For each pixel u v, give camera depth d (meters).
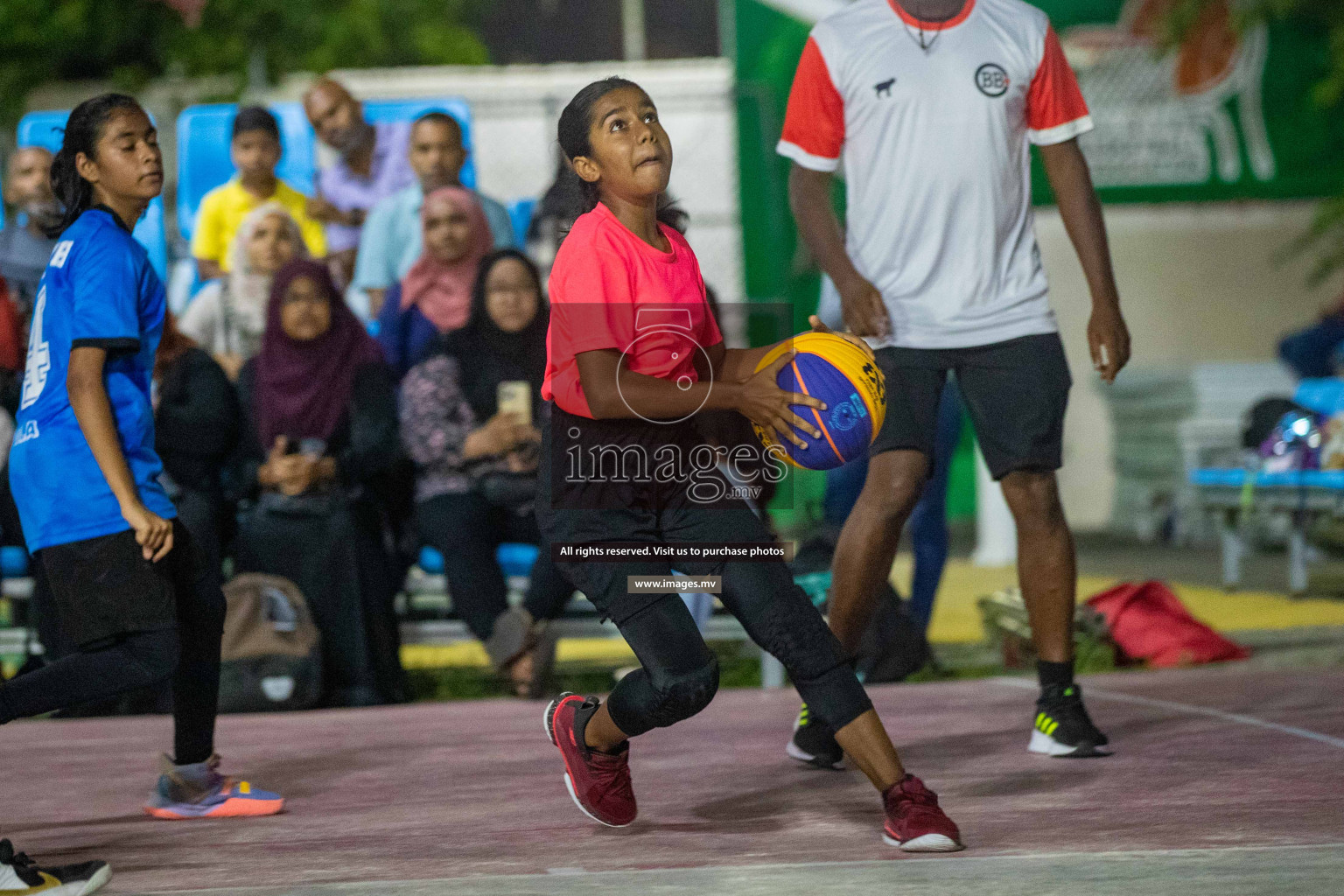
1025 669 20.52
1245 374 42.38
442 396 19.67
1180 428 41.81
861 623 13.20
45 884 8.95
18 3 43.56
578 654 24.17
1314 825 10.21
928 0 13.05
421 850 10.19
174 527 10.75
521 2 58.88
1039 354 13.03
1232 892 8.45
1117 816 10.65
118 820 11.70
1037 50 13.26
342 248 25.33
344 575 18.84
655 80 37.91
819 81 13.34
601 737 10.30
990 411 13.09
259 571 18.78
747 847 9.97
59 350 10.27
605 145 9.44
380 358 19.92
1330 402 31.30
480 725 16.48
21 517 10.44
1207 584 30.58
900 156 12.98
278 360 19.33
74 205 10.59
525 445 19.56
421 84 38.69
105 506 10.13
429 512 19.36
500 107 32.97
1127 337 13.46
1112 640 20.56
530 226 24.42
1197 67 42.56
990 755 13.34
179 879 9.44
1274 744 13.48
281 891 9.01
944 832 9.55
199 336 22.59
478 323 19.89
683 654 9.56
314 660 18.23
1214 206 49.25
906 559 35.84
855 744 9.73
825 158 13.53
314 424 19.23
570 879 9.11
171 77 46.50
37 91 45.84
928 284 13.05
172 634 10.32
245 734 16.28
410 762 14.07
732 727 15.60
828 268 13.28
